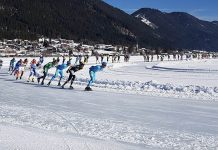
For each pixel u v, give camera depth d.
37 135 7.44
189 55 103.19
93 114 10.81
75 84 20.11
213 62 71.62
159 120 10.23
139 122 9.81
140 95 15.78
